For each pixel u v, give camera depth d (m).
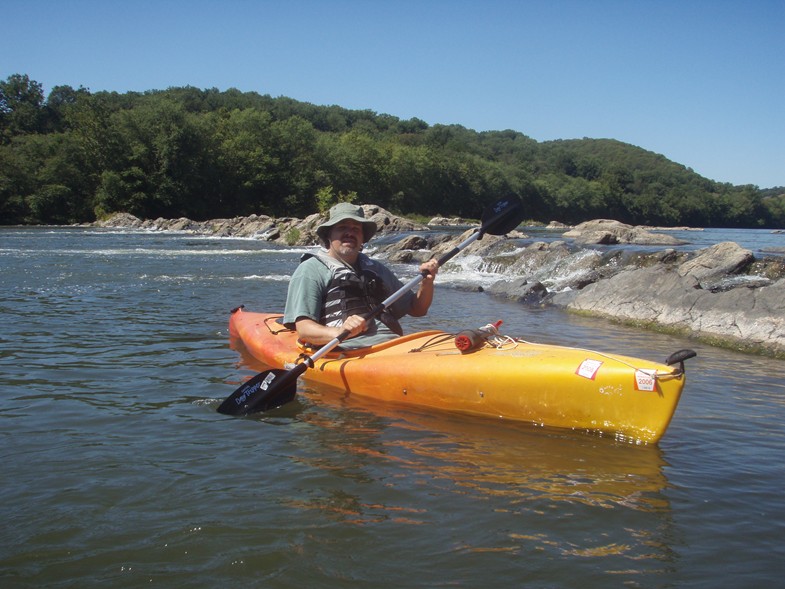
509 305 9.71
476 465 3.23
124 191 51.75
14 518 2.62
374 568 2.28
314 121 115.75
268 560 2.32
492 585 2.18
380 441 3.57
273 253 20.84
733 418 4.09
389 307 4.93
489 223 5.16
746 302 7.07
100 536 2.48
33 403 4.20
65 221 50.38
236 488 2.93
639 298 8.36
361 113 135.00
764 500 2.87
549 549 2.42
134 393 4.47
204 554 2.36
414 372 4.25
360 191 68.12
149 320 7.50
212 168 57.41
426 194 72.88
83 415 3.98
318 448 3.46
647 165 139.38
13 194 48.75
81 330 6.79
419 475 3.10
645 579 2.22
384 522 2.62
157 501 2.79
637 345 6.67
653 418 3.48
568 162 119.31
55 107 77.00
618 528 2.59
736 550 2.43
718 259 11.34
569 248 15.40
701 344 6.80
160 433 3.68
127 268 14.54
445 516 2.67
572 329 7.62
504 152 134.50
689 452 3.46
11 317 7.57
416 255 18.62
